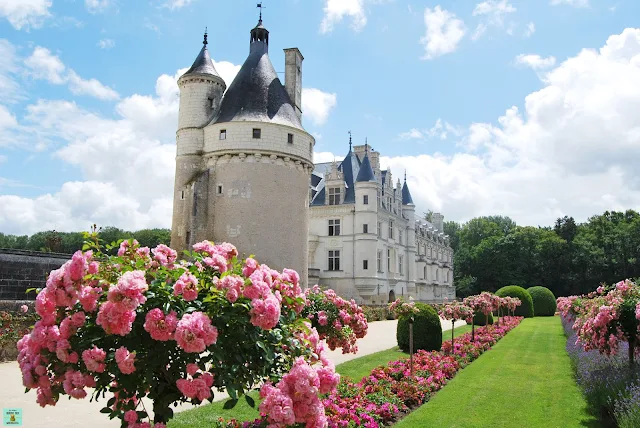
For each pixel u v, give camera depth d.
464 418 11.02
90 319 5.29
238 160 30.19
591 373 13.29
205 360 5.39
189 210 30.77
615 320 12.53
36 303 5.05
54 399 5.38
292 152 31.12
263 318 5.28
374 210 50.69
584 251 83.81
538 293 54.56
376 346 24.52
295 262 30.75
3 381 14.15
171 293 5.34
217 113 31.89
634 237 80.81
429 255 80.81
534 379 15.71
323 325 9.95
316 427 5.35
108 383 5.34
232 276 5.42
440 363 16.92
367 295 49.78
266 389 5.35
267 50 34.12
